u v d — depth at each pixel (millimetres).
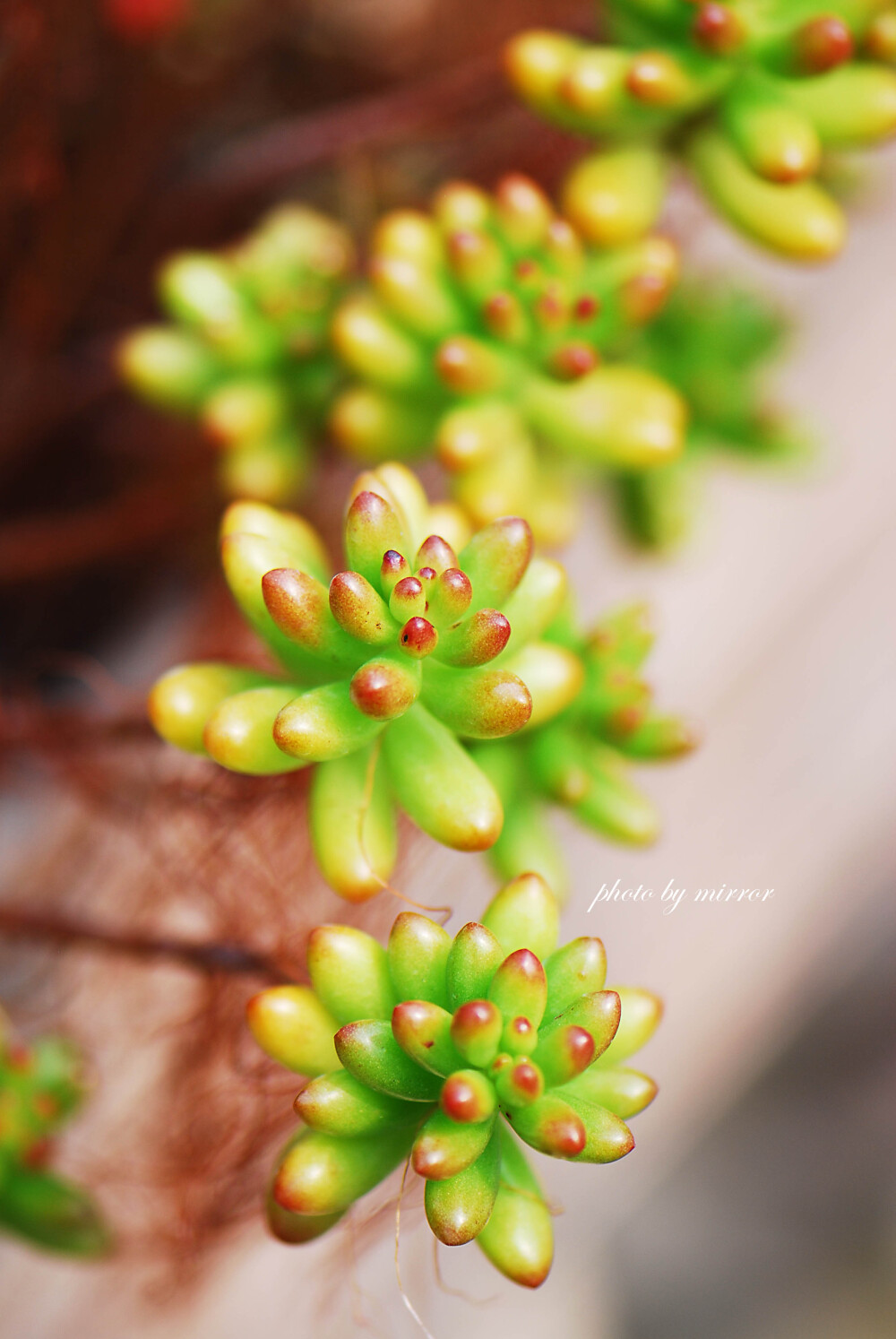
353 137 407
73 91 409
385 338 367
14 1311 388
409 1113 330
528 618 340
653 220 372
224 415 381
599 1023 326
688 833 409
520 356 366
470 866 372
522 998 325
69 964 390
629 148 371
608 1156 325
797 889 414
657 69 361
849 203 401
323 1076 330
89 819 401
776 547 416
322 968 332
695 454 395
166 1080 383
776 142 361
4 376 415
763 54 362
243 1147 357
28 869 401
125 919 392
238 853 369
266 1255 386
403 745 336
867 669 417
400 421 373
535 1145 325
